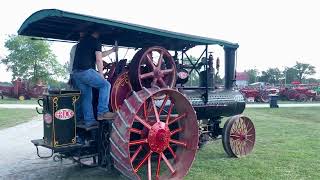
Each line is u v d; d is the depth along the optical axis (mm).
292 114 18641
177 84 6914
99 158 5641
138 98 4980
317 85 40219
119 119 5031
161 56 5898
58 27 5871
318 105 27391
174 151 6336
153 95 5375
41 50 53094
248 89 35156
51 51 54156
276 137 10094
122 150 4875
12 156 7852
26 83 36406
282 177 5828
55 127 5211
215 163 6867
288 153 7730
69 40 6844
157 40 6934
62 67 55000
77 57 5773
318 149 8203
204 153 7863
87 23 5480
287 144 8891
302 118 16406
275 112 20031
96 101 6047
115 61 6121
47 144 5398
